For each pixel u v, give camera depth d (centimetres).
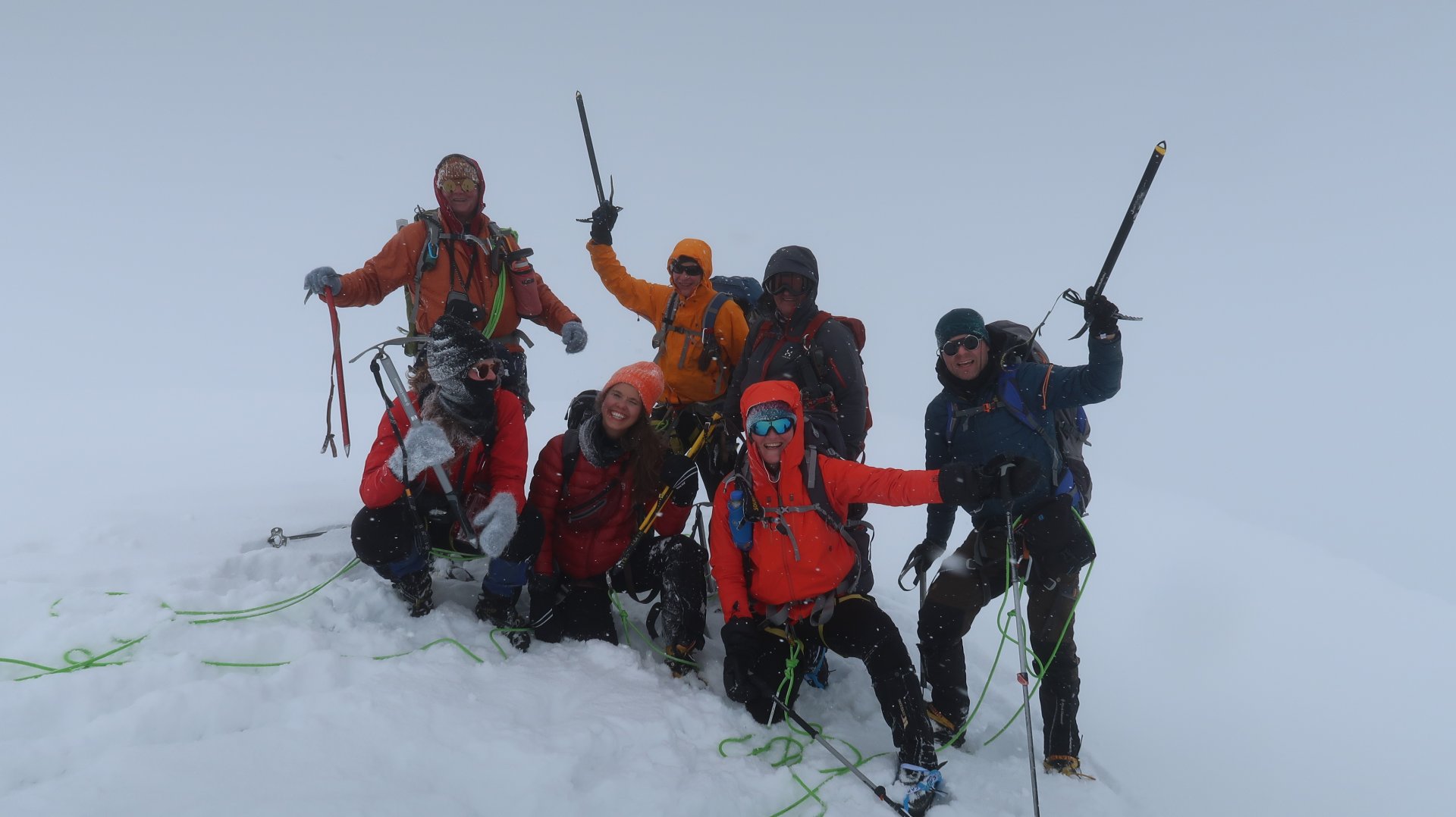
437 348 344
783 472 343
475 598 409
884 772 326
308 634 337
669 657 374
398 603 376
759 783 309
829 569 345
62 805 230
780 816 298
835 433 385
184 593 355
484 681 332
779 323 404
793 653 352
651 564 389
